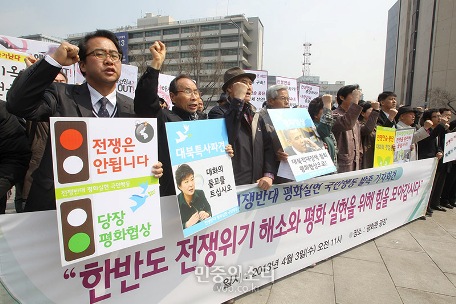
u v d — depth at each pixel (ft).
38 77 5.09
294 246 9.39
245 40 216.54
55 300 5.33
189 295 7.14
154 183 5.55
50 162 5.70
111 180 5.04
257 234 8.36
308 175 8.61
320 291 8.62
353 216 11.34
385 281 9.32
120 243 5.14
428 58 140.87
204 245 7.27
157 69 6.57
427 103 135.13
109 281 5.92
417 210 15.10
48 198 5.61
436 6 135.03
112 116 6.33
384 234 13.21
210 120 6.85
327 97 9.65
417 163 14.28
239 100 7.16
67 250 4.61
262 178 8.21
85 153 4.76
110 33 6.03
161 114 7.50
